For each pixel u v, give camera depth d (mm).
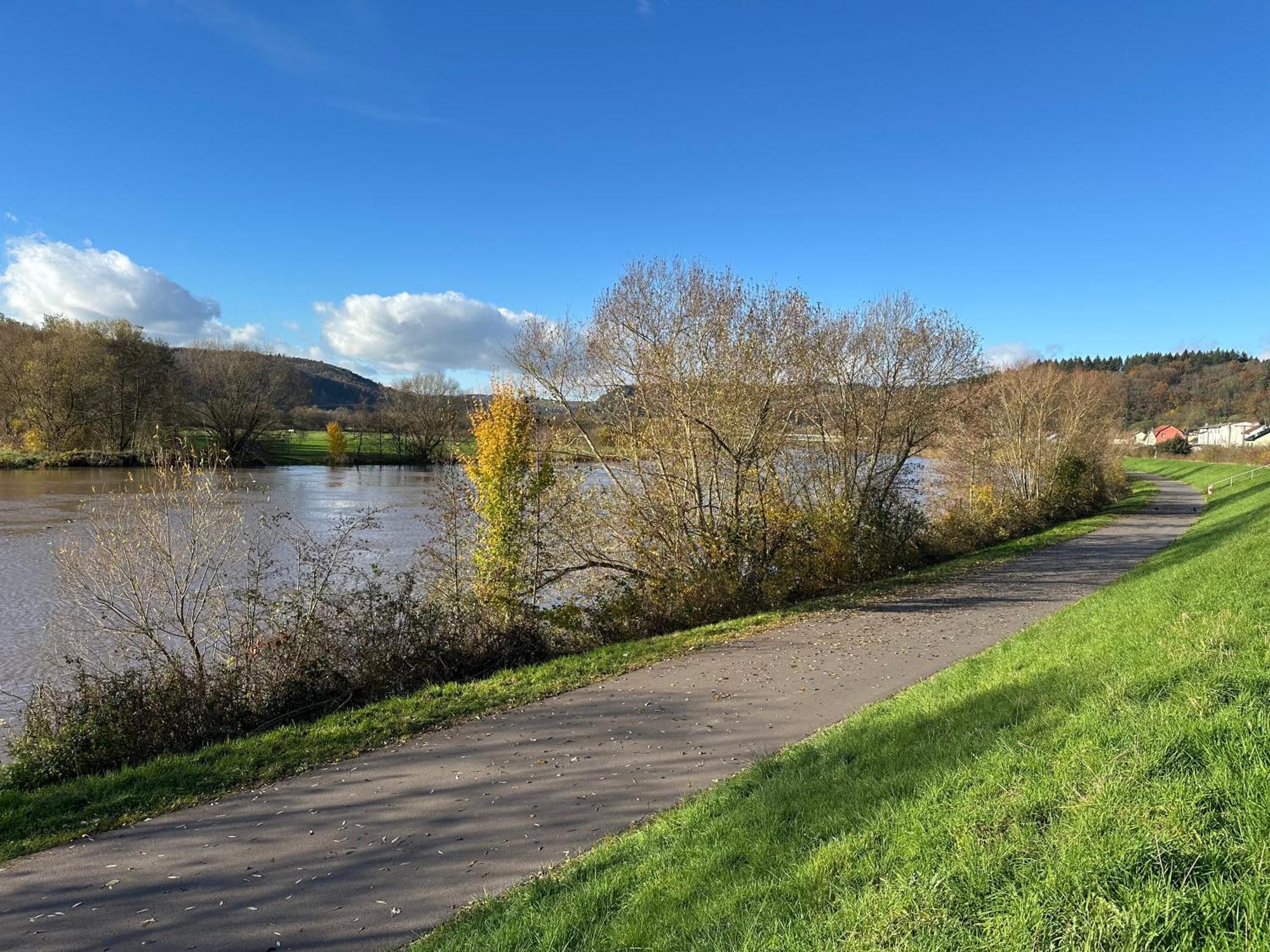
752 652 10734
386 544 25656
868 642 11117
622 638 13242
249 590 10297
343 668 10141
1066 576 17062
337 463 73625
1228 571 9578
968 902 3059
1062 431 36094
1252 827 2934
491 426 12938
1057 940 2695
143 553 10539
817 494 20531
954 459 31031
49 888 4875
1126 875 2875
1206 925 2559
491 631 11750
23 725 10078
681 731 7480
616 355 16469
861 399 21312
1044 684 6230
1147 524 29484
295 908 4543
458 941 4023
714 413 16344
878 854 3771
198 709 8547
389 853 5195
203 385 64250
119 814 6023
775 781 5555
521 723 7922
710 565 15172
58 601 17734
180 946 4203
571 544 14766
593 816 5648
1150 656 5812
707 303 16281
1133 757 3738
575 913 4070
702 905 3836
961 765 4551
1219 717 3902
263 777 6715
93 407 55969
